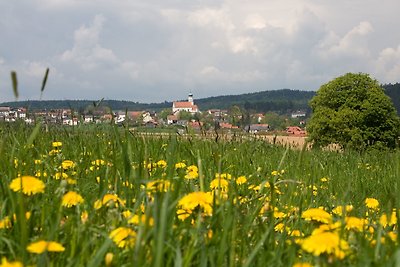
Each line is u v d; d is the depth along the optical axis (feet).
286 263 8.27
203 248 7.44
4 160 13.51
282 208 12.61
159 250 6.35
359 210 13.61
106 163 14.33
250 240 9.07
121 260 8.05
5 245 8.66
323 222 9.73
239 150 22.94
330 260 6.61
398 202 11.04
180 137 21.54
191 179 15.51
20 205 7.52
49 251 7.50
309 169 18.72
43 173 13.76
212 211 8.95
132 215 9.05
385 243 8.06
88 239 8.49
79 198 9.82
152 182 10.62
